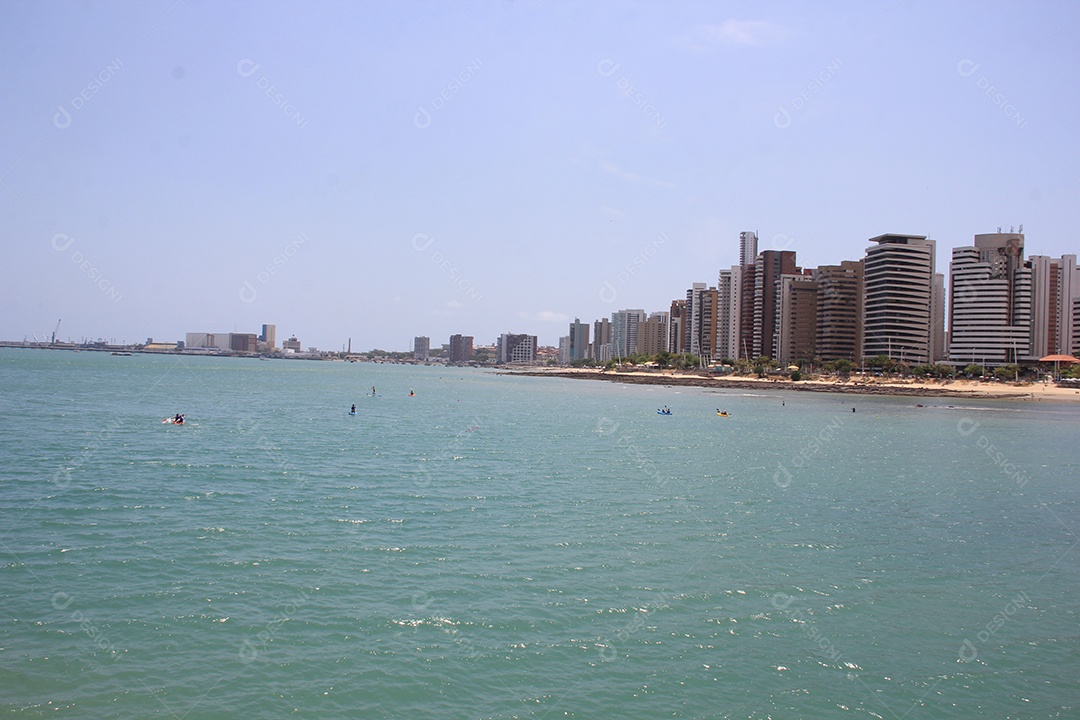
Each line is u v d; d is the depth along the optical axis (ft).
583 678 75.72
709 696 73.26
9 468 174.50
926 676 78.48
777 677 77.36
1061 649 85.71
